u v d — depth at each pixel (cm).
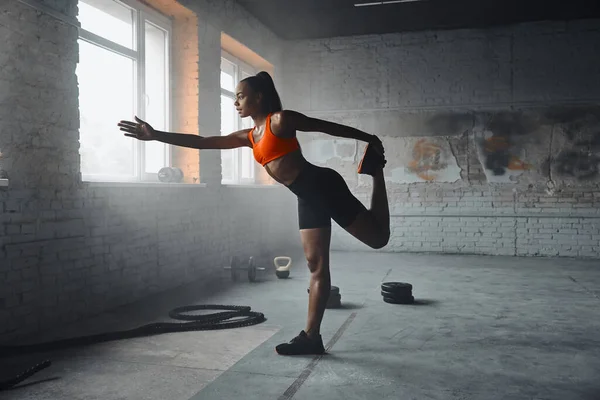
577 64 757
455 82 802
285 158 279
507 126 782
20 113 341
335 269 653
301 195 289
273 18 755
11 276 335
